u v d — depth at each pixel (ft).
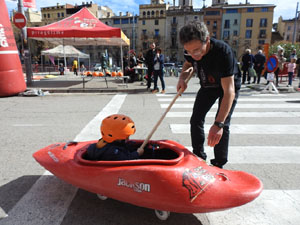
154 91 34.32
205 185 6.63
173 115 20.83
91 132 15.93
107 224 7.14
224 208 6.41
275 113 21.49
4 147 13.28
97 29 34.58
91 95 32.65
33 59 181.98
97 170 7.28
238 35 192.13
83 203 8.17
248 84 42.88
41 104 25.94
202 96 9.34
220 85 8.72
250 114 21.12
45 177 9.97
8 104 25.82
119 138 7.65
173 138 14.93
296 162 11.55
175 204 6.49
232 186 6.73
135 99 29.17
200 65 8.41
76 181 7.61
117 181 7.00
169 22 202.90
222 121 7.50
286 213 7.68
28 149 12.98
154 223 7.20
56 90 35.14
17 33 190.70
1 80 29.78
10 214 7.57
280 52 38.73
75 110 22.84
